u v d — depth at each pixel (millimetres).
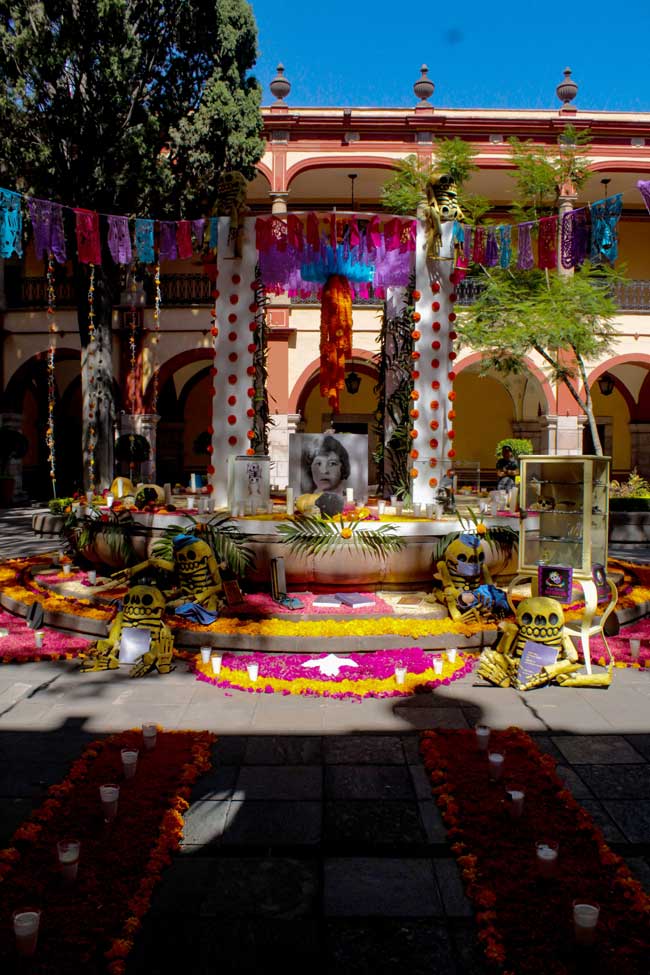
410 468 9562
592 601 6285
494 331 14844
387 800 4047
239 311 9617
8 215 8422
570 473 6918
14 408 21984
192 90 15641
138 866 3346
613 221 7516
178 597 7426
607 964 2721
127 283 20109
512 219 23938
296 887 3270
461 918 3059
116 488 10500
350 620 7207
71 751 4688
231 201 9508
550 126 20781
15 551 13266
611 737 4941
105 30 13734
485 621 7215
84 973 2672
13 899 3082
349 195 24344
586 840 3580
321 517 8203
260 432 11234
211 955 2834
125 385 21016
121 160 14438
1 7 13852
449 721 5227
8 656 6734
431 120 20703
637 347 20969
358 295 12164
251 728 5082
